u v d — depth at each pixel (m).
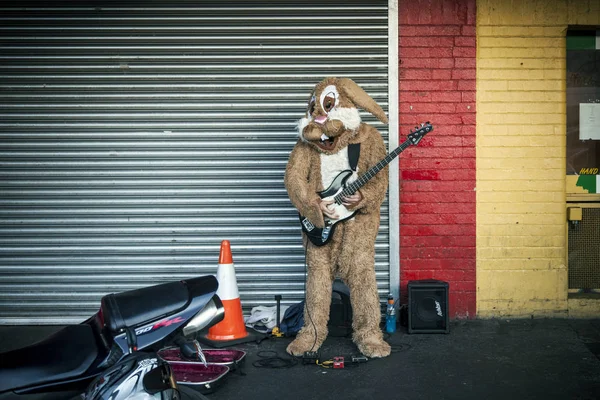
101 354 2.66
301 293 5.98
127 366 2.66
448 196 5.86
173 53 5.92
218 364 4.50
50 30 5.89
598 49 5.98
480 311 5.90
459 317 5.90
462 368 4.63
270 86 5.91
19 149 5.96
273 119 5.94
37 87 5.93
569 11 5.80
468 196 5.86
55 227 5.98
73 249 5.98
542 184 5.87
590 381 4.33
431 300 5.47
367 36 5.84
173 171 5.96
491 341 5.27
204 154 5.95
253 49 5.90
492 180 5.87
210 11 5.89
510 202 5.88
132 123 5.95
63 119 5.95
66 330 2.79
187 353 2.68
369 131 5.01
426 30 5.83
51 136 5.95
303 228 4.98
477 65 5.85
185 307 2.70
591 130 6.01
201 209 5.97
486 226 5.88
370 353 4.86
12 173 5.97
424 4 5.81
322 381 4.42
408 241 5.88
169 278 5.99
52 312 6.00
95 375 2.66
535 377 4.43
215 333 5.31
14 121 5.95
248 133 5.95
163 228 5.98
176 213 5.97
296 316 5.50
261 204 5.97
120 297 2.69
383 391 4.20
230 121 5.95
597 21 5.79
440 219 5.87
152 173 5.95
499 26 5.82
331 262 5.04
